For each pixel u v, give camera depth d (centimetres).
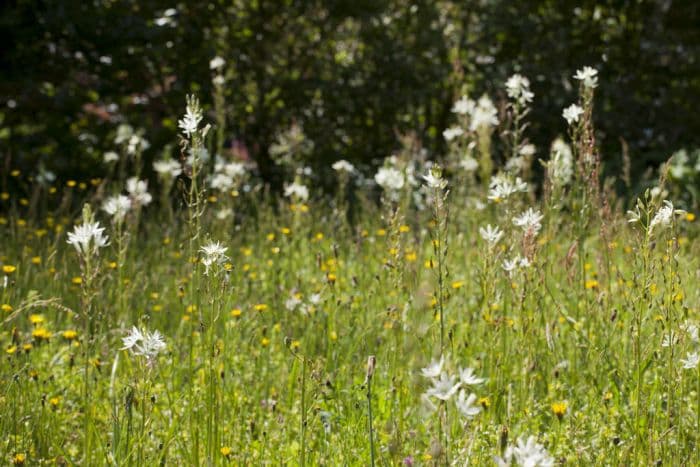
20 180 886
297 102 1069
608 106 1089
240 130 1067
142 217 746
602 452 307
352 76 1082
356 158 1093
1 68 990
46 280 533
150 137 974
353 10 1067
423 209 643
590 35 1130
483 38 1095
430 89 1052
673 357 312
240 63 1060
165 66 1030
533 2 1109
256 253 654
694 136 1088
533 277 364
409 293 359
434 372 219
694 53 1088
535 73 1066
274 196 991
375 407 356
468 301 458
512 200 400
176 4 1020
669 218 292
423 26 1090
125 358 383
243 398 366
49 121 980
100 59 989
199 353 418
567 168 486
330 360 413
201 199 333
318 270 569
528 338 361
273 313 487
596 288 420
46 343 450
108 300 450
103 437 333
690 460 288
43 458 318
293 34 1091
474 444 302
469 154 591
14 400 323
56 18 931
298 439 332
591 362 376
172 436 300
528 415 333
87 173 931
